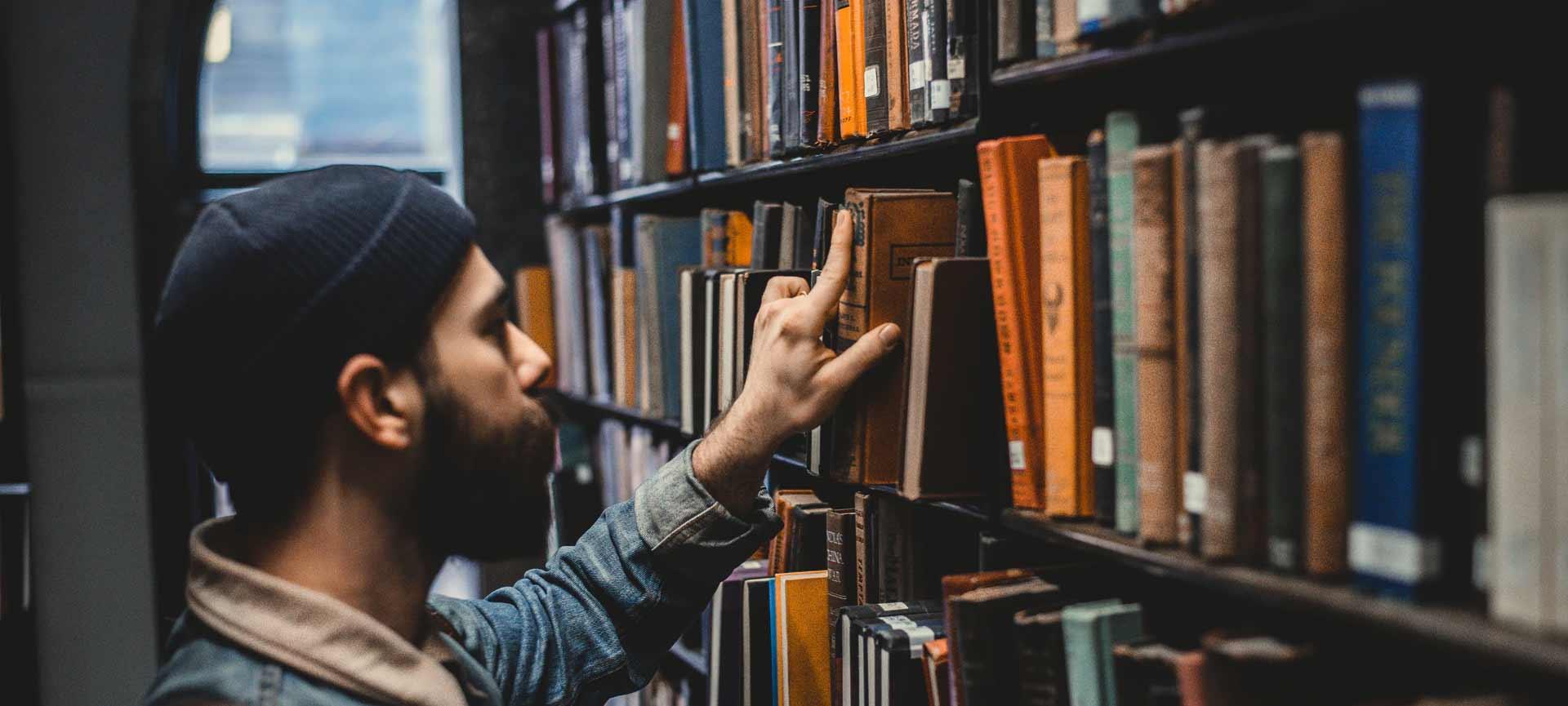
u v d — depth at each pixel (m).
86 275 3.21
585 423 3.24
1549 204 0.66
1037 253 1.14
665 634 1.42
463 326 1.07
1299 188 0.82
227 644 0.98
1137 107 1.25
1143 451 0.99
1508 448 0.69
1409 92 0.74
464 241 1.07
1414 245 0.75
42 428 3.18
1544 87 0.74
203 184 3.47
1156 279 0.96
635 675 1.42
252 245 0.97
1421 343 0.75
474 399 1.07
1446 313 0.75
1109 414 1.05
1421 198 0.74
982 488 1.22
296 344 0.97
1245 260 0.87
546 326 3.17
